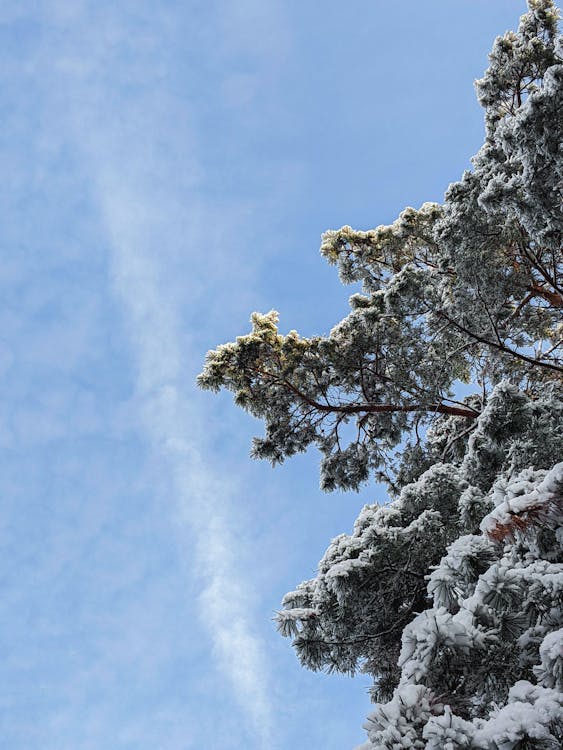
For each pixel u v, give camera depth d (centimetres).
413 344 1235
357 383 1367
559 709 424
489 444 908
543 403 915
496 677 543
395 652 908
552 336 1425
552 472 531
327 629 863
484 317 1159
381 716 461
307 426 1405
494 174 1062
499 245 1113
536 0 1314
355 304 1356
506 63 1323
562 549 567
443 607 539
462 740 415
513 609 545
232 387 1402
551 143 862
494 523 538
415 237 1570
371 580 839
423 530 835
